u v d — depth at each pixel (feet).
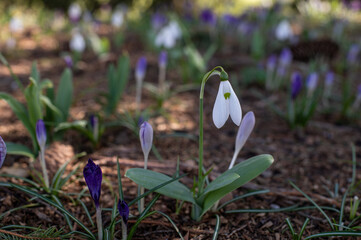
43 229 1.49
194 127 2.42
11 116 2.55
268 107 2.82
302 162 2.08
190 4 6.22
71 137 2.20
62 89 2.13
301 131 2.41
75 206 1.66
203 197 1.50
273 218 1.66
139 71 2.37
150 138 1.44
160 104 2.66
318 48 4.06
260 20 5.63
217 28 5.18
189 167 1.94
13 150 1.82
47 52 4.56
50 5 7.33
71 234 1.48
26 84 3.32
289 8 7.29
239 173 1.43
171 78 3.44
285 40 4.75
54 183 1.68
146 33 4.84
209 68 3.62
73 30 5.31
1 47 4.67
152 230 1.56
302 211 1.72
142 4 7.51
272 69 3.26
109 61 4.00
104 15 7.35
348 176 1.98
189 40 4.49
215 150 2.16
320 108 2.82
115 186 1.79
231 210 1.65
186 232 1.56
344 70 3.89
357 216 1.68
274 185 1.88
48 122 2.02
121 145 2.17
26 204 1.63
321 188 1.88
